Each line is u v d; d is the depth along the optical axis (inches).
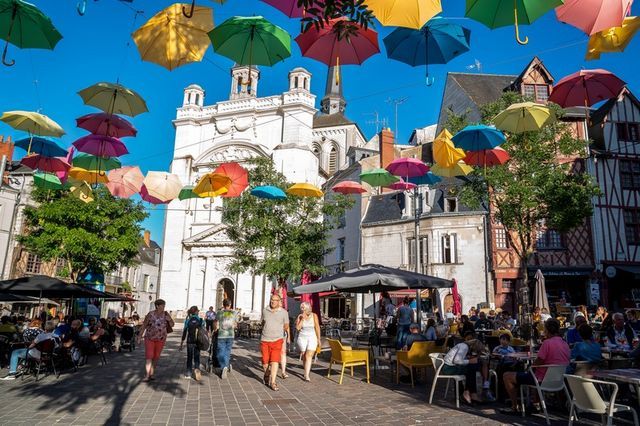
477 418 259.4
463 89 1147.9
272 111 1518.2
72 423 243.3
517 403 277.1
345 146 1911.9
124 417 259.0
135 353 662.5
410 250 1021.8
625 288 892.0
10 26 199.2
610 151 928.9
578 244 889.5
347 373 446.0
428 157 1186.0
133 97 302.7
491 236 917.2
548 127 593.9
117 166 434.3
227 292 1439.5
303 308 412.8
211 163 1509.6
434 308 812.0
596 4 157.6
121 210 877.2
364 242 1099.9
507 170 597.0
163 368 480.1
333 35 201.6
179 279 1454.2
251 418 258.8
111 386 363.3
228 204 746.2
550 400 307.6
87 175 440.5
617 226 896.3
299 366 502.9
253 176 755.4
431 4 160.9
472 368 304.0
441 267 950.4
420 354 368.2
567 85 271.7
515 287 896.9
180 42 188.7
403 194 1074.7
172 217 1498.5
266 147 1466.5
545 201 591.2
